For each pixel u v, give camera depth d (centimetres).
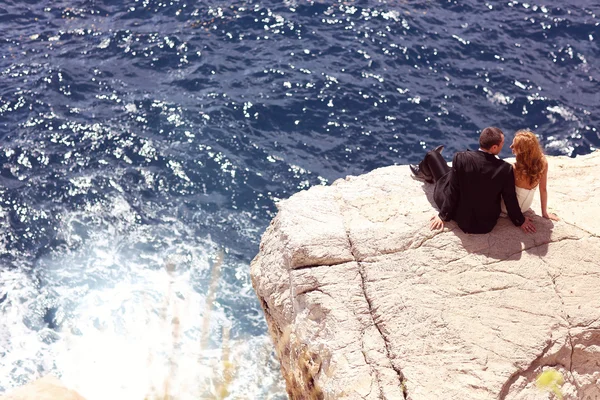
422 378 595
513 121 1956
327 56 2188
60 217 1669
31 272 1532
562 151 1844
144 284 1495
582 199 776
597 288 656
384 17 2370
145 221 1664
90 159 1825
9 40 2302
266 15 2372
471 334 622
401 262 702
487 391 579
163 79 2112
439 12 2430
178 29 2325
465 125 1933
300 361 684
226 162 1811
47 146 1858
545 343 611
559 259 684
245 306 1441
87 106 2008
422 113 1967
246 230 1647
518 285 661
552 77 2131
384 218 755
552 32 2336
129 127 1927
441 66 2161
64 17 2427
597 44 2283
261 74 2111
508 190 685
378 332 648
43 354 1322
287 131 1911
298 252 724
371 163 1812
